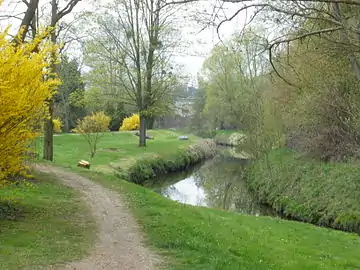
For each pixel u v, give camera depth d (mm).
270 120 26109
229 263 8008
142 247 8570
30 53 9250
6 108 8086
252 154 29797
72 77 44219
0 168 8984
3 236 8266
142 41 31656
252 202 23094
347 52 7516
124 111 51375
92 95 31484
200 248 8828
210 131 59688
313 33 6711
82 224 10023
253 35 9516
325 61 14711
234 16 6410
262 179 25609
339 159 20203
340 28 6586
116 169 24875
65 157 26906
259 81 33375
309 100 20297
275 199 21312
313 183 19656
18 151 9195
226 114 48844
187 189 26453
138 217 11297
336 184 17953
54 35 17641
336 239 12766
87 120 28891
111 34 30797
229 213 15430
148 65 31891
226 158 43062
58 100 50406
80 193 13977
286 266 9242
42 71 9266
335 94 19047
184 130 62625
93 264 7270
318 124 21906
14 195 11836
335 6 6875
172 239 9266
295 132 25703
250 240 11164
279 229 13547
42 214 10516
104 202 12945
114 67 31266
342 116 20234
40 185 14297
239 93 39750
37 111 9781
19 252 7414
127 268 7211
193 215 12844
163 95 32875
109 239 8984
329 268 9539
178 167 32938
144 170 27547
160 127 71250
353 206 15891
